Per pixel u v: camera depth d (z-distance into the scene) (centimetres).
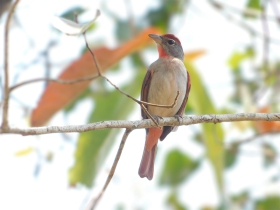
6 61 667
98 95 1400
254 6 1578
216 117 1011
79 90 1148
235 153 1451
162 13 1483
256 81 1559
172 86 1164
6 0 731
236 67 1588
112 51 1151
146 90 1187
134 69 1412
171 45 1223
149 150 1183
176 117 1029
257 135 1247
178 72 1173
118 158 889
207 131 1188
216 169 1195
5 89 673
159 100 1173
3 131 695
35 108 1128
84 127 827
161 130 1146
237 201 1414
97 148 1138
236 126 1446
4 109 682
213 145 1191
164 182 1494
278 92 1502
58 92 1128
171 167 1500
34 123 1131
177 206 1492
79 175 1137
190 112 1426
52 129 776
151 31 1232
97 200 873
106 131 1134
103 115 1172
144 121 902
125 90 1195
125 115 1178
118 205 1482
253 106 1462
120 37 1446
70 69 1141
